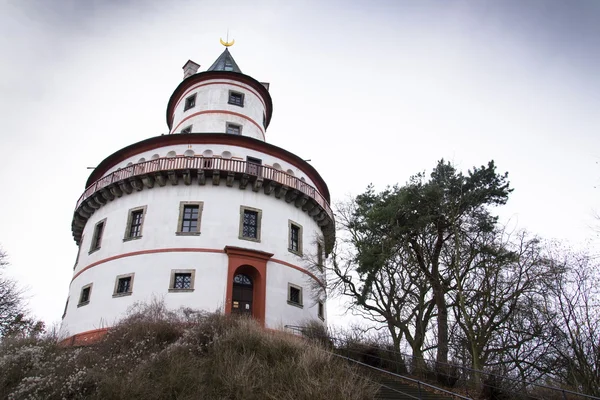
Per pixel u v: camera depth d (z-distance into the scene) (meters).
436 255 23.84
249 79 36.28
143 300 24.16
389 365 20.64
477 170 24.31
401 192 23.52
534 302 21.81
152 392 13.48
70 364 15.34
